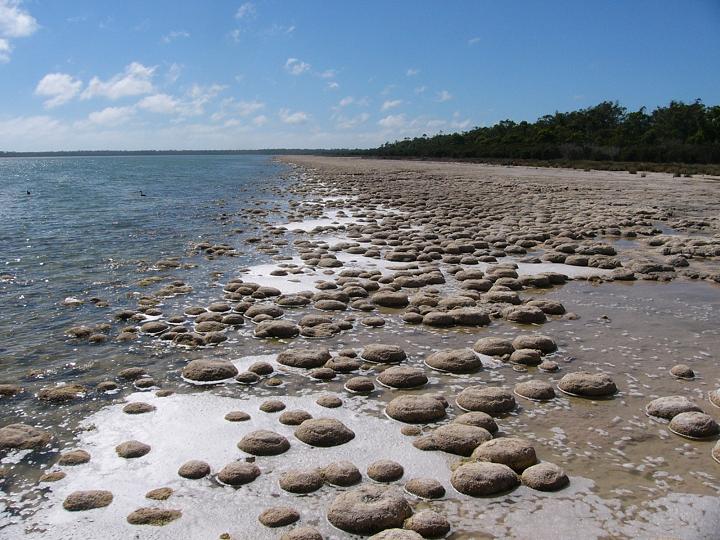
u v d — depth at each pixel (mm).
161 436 5344
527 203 24406
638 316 8844
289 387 6336
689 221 18453
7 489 4629
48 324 8422
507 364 6996
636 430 5465
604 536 4102
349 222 19750
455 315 8453
